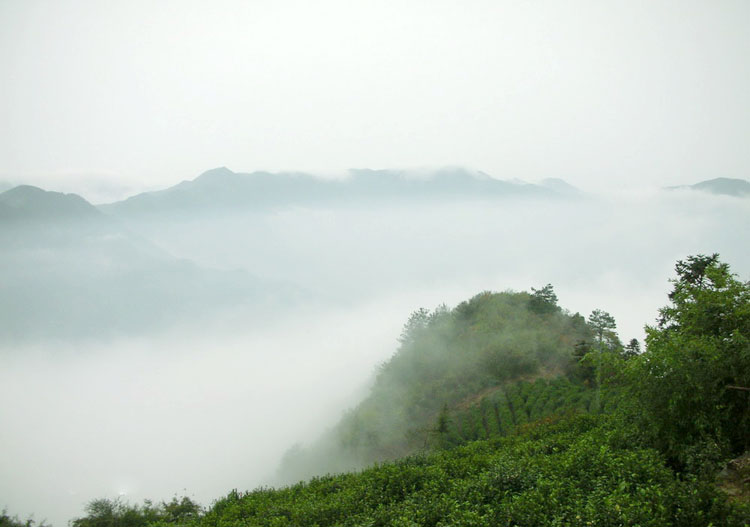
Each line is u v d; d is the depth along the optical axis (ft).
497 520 43.52
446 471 66.39
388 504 58.90
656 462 48.85
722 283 58.80
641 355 56.18
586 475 48.91
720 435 49.65
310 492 75.46
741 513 36.55
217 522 69.92
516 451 70.28
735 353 50.52
